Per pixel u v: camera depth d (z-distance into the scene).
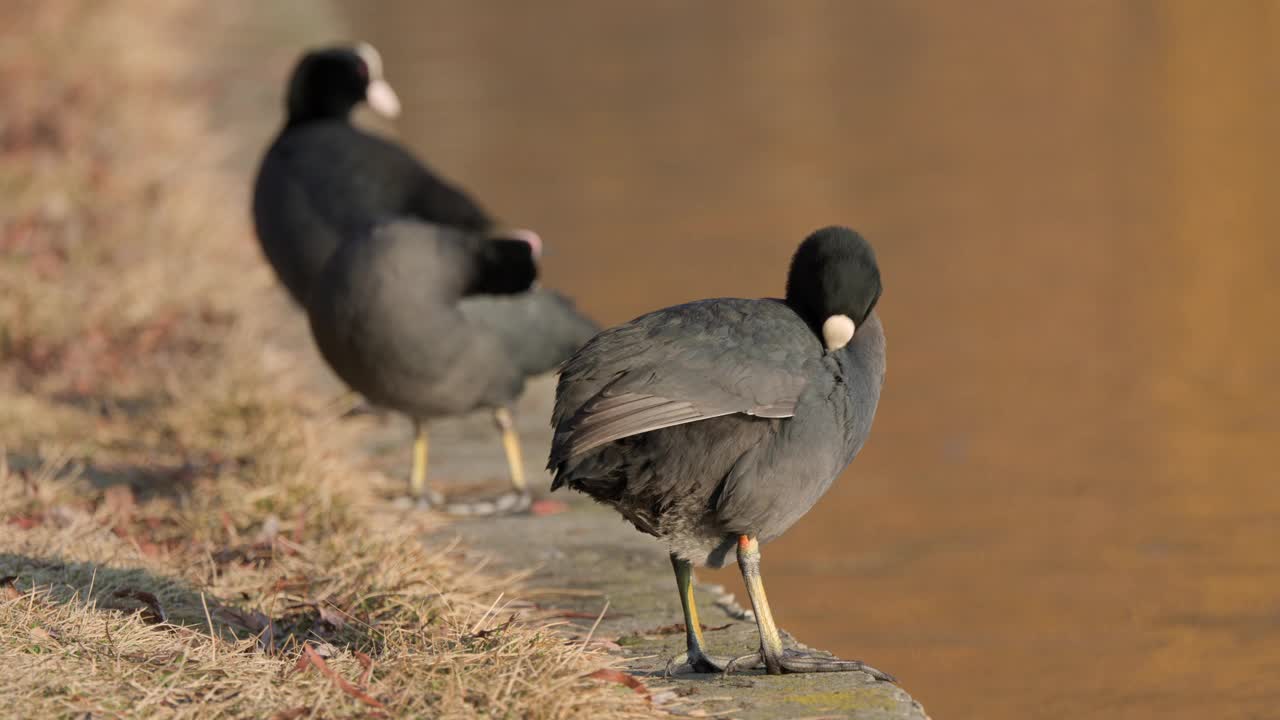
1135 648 9.75
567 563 9.69
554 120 28.55
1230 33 35.12
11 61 24.47
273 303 16.19
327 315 10.47
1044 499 12.55
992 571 11.13
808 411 7.16
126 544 9.02
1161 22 36.84
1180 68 31.70
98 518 9.53
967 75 31.80
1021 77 31.39
